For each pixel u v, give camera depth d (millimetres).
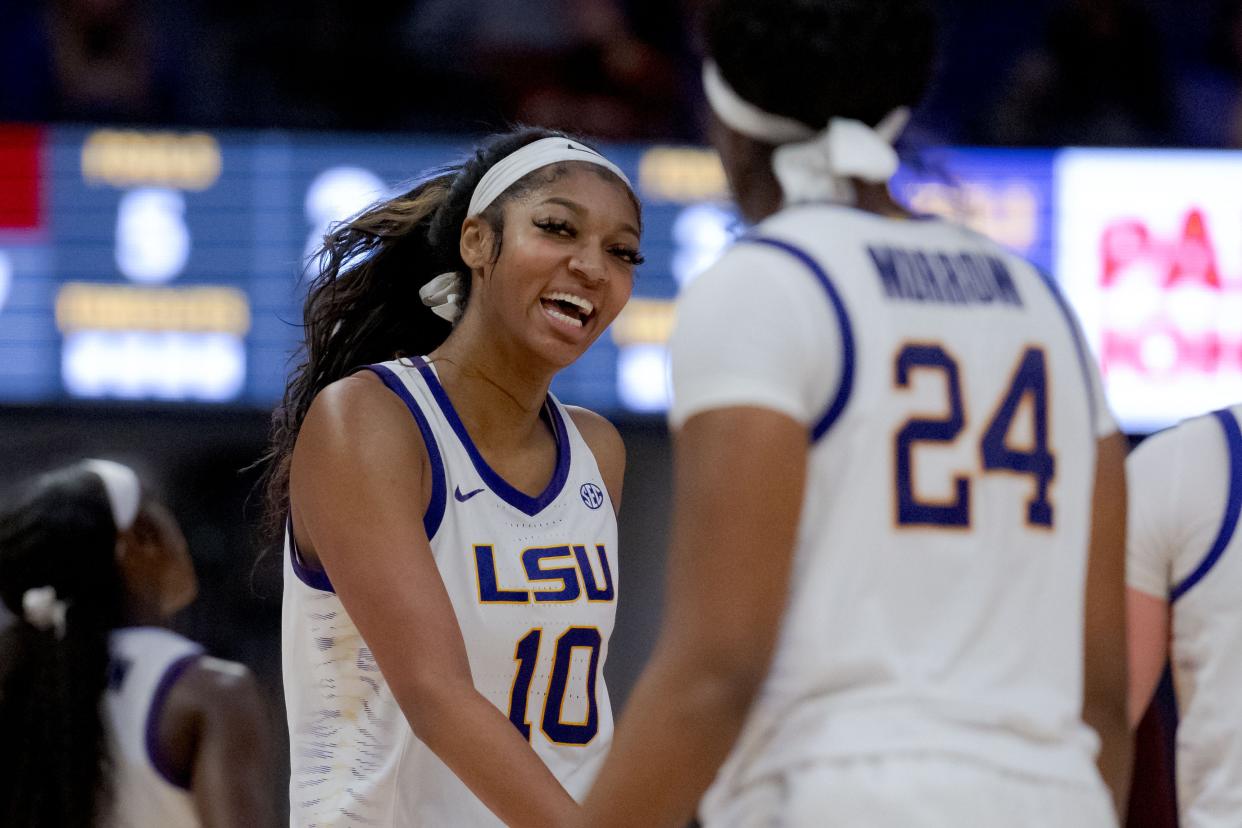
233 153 18672
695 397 5219
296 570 7672
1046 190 18641
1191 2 23922
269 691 19938
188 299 18562
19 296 18547
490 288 7762
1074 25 21812
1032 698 5336
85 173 18578
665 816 5125
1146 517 7836
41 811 8906
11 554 9031
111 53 21688
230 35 21953
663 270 18672
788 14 5352
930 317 5402
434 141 18906
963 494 5336
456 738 6656
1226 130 22484
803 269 5289
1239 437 7762
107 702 9047
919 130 5809
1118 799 5859
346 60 21797
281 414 8773
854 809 5047
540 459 8039
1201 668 7762
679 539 5219
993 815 5082
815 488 5270
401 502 7270
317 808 7664
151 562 9578
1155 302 18516
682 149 18672
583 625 7816
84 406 18500
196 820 9047
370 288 8438
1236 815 7625
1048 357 5625
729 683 5059
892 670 5191
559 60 21828
